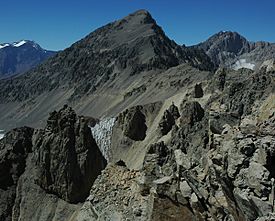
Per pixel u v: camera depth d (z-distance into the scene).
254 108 42.22
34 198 123.88
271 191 23.33
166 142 112.31
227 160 26.14
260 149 24.42
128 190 42.00
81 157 130.50
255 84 59.50
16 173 130.12
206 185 29.31
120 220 38.81
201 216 29.34
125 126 164.50
